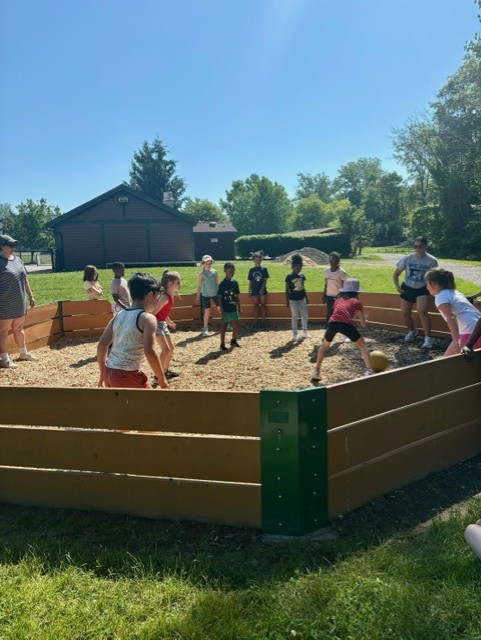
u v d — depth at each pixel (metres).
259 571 3.22
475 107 57.56
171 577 3.18
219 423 3.83
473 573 3.04
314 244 54.16
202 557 3.42
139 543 3.67
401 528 3.71
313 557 3.33
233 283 10.45
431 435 4.61
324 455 3.71
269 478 3.64
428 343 10.05
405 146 70.44
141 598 3.03
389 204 101.19
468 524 3.61
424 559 3.20
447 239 53.75
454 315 5.66
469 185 52.75
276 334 12.28
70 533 3.86
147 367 9.12
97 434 4.09
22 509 4.27
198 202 106.56
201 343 11.30
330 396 3.75
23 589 3.12
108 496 4.11
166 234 42.38
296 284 11.02
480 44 50.22
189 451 3.89
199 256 55.81
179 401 3.89
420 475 4.51
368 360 7.90
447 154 56.47
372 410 4.09
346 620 2.72
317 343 10.88
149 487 4.00
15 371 9.02
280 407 3.56
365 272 26.34
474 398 4.98
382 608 2.76
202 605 2.88
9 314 9.13
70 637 2.73
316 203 111.19
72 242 41.44
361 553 3.34
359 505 4.02
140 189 90.06
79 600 3.02
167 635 2.72
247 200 114.06
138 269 29.17
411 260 10.14
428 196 77.88
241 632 2.70
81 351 10.88
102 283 22.62
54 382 8.31
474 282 21.83
